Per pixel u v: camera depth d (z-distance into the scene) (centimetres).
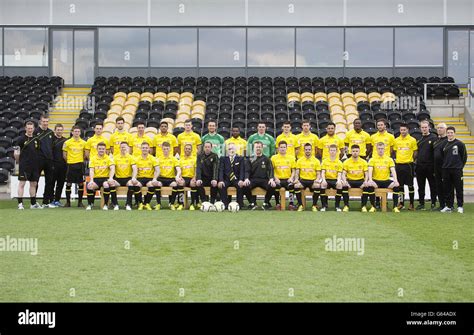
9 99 2375
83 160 1503
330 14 2605
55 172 1509
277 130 2134
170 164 1438
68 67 2619
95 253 768
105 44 2622
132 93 2409
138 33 2620
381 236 931
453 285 597
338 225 1073
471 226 1066
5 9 2611
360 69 2603
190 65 2623
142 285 595
